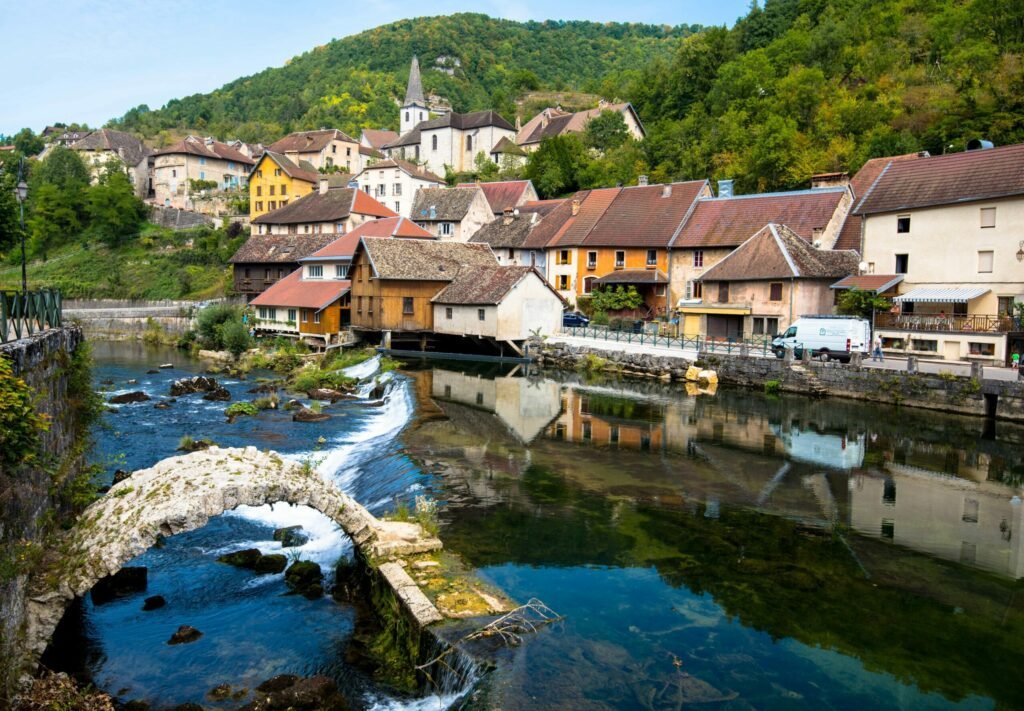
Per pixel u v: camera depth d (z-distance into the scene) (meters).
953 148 52.53
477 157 109.62
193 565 16.02
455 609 11.94
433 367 44.59
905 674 10.58
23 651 10.41
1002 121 52.84
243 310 63.34
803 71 71.88
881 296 38.88
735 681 10.30
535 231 65.81
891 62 72.06
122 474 19.91
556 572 13.93
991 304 36.03
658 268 55.44
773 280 42.56
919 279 38.88
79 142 118.38
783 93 72.12
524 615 11.92
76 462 16.14
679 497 18.98
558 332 50.72
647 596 12.98
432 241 55.31
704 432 26.81
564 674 10.28
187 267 88.69
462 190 77.75
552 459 22.70
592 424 28.14
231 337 53.44
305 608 13.85
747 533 16.34
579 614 12.17
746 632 11.76
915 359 31.09
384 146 123.62
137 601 14.26
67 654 12.21
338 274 57.88
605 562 14.50
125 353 57.72
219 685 11.29
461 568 13.81
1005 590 13.48
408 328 51.91
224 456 13.76
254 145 134.38
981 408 28.77
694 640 11.46
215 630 13.05
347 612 13.65
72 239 100.75
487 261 56.44
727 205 54.25
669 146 81.00
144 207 102.44
